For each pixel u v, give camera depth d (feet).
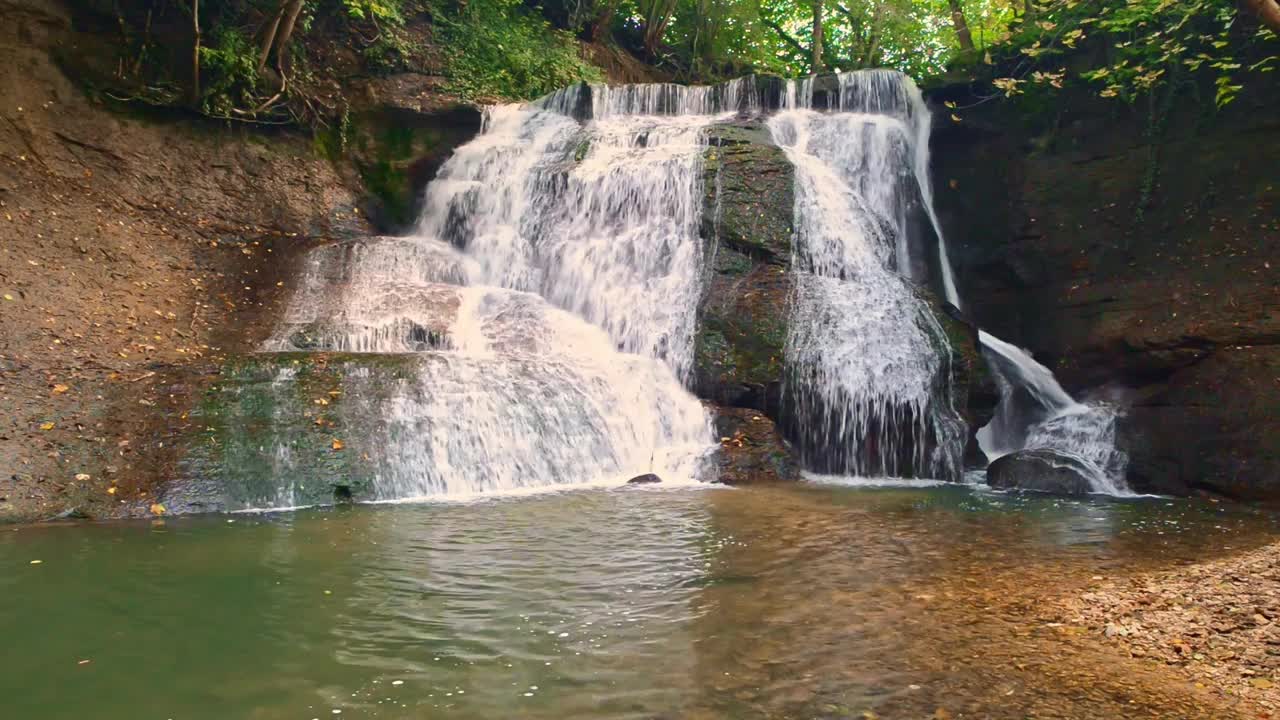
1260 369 33.99
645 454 34.45
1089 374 41.96
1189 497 33.01
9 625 14.82
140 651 13.71
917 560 20.10
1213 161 39.78
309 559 19.44
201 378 29.71
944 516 26.16
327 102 52.29
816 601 16.60
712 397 37.68
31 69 41.01
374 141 53.47
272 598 16.47
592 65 69.36
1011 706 11.74
